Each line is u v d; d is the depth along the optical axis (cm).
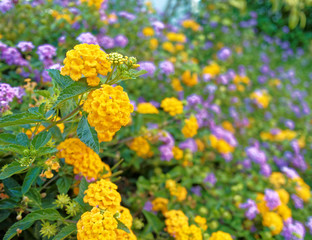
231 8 599
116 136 246
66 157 171
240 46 612
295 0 450
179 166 299
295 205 321
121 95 141
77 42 262
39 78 256
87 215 142
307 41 817
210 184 295
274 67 671
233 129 429
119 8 496
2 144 152
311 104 604
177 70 380
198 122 314
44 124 167
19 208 163
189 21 483
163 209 250
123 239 154
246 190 330
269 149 435
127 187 274
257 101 489
